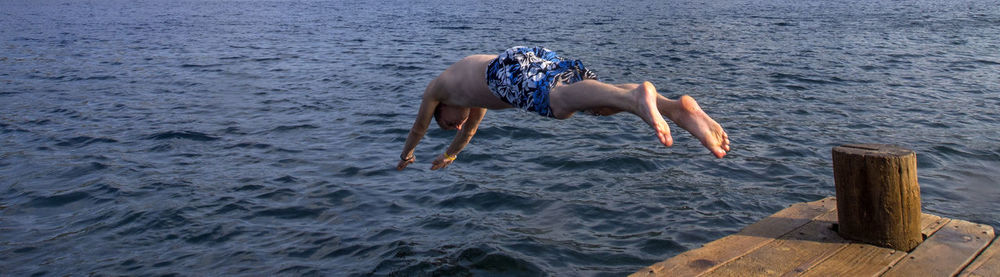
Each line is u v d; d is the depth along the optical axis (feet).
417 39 90.43
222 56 71.87
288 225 23.07
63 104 45.27
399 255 20.44
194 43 86.53
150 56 72.33
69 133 36.83
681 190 26.27
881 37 86.38
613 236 21.85
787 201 25.11
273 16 141.59
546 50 13.09
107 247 21.33
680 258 13.64
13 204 25.38
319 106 43.75
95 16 142.51
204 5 189.67
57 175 28.99
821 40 83.66
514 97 12.53
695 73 57.06
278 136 35.91
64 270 19.71
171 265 19.97
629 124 37.29
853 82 51.11
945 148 31.86
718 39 86.38
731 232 22.07
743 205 24.63
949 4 159.22
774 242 14.32
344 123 38.81
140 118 40.60
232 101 45.98
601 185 26.94
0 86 52.85
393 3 195.52
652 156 30.86
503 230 22.36
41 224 23.36
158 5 188.85
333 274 19.25
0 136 36.27
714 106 42.96
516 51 12.82
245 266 19.84
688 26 108.37
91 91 50.47
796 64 61.36
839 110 41.22
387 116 40.45
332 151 32.78
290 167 30.01
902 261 13.32
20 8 172.24
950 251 13.69
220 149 33.32
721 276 12.74
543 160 30.58
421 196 25.91
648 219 23.26
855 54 68.59
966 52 69.00
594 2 196.44
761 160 30.37
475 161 30.58
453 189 26.63
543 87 12.12
